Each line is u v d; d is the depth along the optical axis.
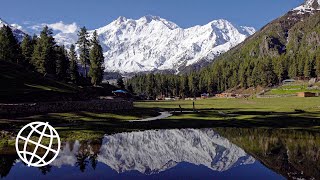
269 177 30.45
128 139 53.97
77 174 31.36
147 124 71.12
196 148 47.06
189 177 30.47
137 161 37.69
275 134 57.09
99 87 168.38
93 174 31.39
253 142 50.12
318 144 46.94
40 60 137.12
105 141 50.53
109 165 35.09
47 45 139.25
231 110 110.25
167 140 53.84
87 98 101.25
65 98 88.88
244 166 34.66
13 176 30.64
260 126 68.19
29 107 66.56
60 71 150.25
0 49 133.38
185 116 90.38
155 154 42.59
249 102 168.88
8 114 62.16
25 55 146.50
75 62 162.12
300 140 50.56
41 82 99.69
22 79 95.00
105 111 84.94
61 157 38.59
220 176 31.03
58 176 30.69
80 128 60.03
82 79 168.88
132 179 29.75
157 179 29.86
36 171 32.34
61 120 66.56
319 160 36.94
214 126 69.50
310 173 31.52
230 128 66.44
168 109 118.31
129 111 92.50
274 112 97.88
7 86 84.31
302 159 37.50
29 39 150.75
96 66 165.25
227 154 41.91
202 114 95.69
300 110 100.56
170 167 34.81
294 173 31.55
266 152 42.12
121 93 172.50
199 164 36.34
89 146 46.00
